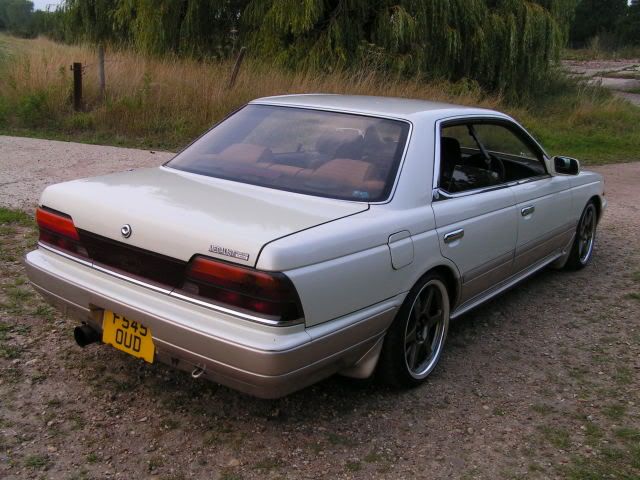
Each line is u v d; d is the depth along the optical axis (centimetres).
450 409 340
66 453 284
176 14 1733
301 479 278
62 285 319
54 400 322
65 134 1200
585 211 567
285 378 265
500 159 445
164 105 1273
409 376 350
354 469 287
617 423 331
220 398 337
